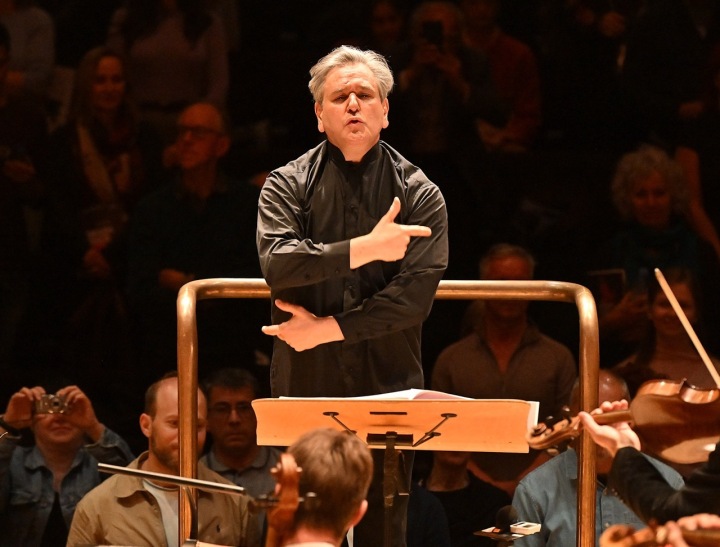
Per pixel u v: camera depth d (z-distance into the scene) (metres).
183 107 21.81
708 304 19.83
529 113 21.97
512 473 17.39
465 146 21.38
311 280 10.24
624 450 8.83
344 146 10.83
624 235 19.89
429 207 10.86
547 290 11.62
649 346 18.00
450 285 11.64
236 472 15.73
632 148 22.39
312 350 10.93
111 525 14.22
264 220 10.81
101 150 20.97
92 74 20.92
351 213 10.91
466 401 9.70
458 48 21.47
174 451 14.48
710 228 20.19
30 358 20.23
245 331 19.08
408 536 14.44
